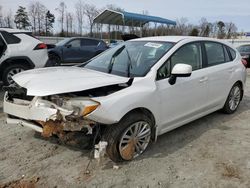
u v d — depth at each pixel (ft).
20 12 158.71
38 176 10.40
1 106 18.89
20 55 23.79
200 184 10.22
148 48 13.93
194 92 14.03
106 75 11.91
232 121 17.04
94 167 11.07
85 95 10.44
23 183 9.95
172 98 12.71
